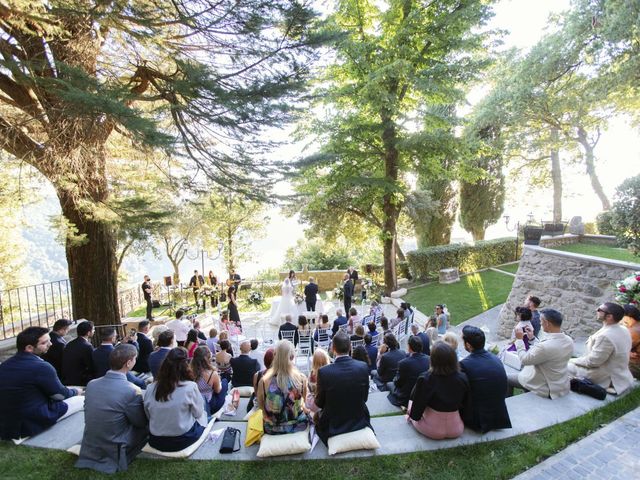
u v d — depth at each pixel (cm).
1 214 995
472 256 1827
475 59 1502
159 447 341
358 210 1873
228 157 659
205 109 604
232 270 2061
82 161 622
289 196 736
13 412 371
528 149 2194
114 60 694
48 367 390
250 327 1326
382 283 1881
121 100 505
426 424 362
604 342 438
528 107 1858
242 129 612
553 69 1738
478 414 366
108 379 338
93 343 805
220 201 794
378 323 1102
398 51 1339
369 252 2605
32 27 542
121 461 326
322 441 360
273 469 327
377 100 1309
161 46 571
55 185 637
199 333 793
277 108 584
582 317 810
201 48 601
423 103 1591
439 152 1474
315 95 648
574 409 410
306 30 570
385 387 548
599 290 778
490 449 346
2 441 371
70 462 337
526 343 585
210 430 387
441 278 1659
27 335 387
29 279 1767
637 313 493
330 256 2433
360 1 1423
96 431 328
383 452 345
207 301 1714
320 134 1514
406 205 1827
